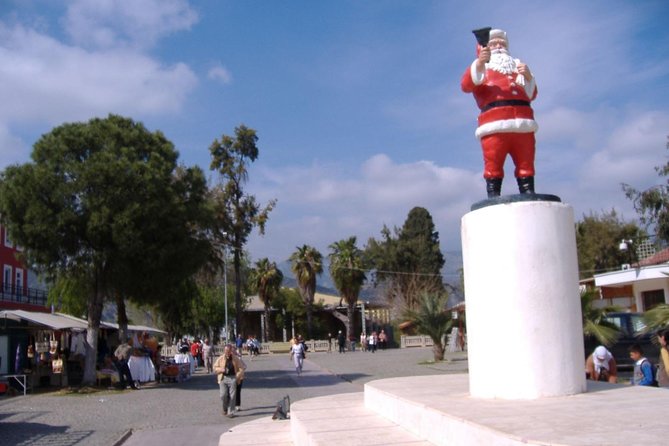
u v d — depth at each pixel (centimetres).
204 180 2458
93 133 2166
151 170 2142
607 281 2655
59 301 3681
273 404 1658
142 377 2297
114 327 2906
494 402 698
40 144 2133
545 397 712
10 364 2534
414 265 6406
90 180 2075
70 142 2142
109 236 2116
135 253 2130
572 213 770
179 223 2219
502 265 736
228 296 6100
